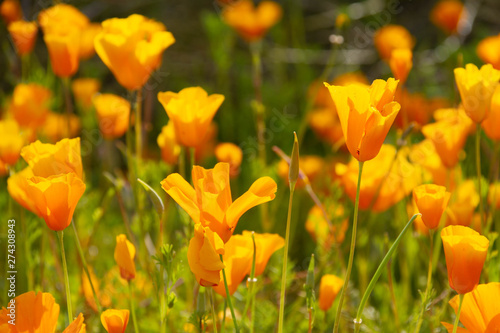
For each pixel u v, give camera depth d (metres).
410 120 1.27
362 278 1.10
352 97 0.83
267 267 1.10
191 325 0.97
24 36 1.25
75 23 1.16
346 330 1.04
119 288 1.03
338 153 1.60
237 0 1.60
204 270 0.82
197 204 0.83
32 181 0.85
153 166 1.13
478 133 0.94
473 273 0.84
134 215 1.10
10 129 0.98
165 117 1.82
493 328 0.85
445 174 1.05
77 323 0.83
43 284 1.05
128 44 0.95
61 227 0.86
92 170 1.61
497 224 1.13
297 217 1.31
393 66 1.00
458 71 0.93
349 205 1.16
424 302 0.92
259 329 1.04
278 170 1.23
